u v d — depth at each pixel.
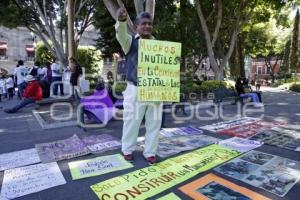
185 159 4.05
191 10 16.95
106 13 17.17
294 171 3.64
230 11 17.17
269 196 2.98
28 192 3.08
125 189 3.13
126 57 3.89
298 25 37.66
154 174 3.52
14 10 17.66
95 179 3.39
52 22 19.19
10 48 40.47
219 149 4.55
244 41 29.06
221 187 3.17
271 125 6.66
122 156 4.16
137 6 8.10
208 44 15.87
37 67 12.58
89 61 24.75
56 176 3.47
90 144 4.77
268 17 18.61
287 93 20.92
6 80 13.68
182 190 3.10
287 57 41.59
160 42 3.75
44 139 5.20
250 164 3.87
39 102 9.91
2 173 3.57
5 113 8.39
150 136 3.93
